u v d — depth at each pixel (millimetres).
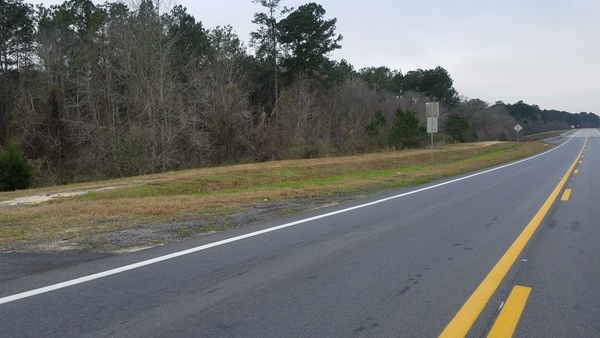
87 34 40656
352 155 38719
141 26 34844
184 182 19000
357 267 6699
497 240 8461
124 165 32688
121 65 37219
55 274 6309
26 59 45594
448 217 10898
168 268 6609
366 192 15922
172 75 39656
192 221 10234
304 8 50219
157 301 5312
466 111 104312
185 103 41000
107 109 37156
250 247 7867
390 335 4418
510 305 5188
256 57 51969
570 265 6832
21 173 23891
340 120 55500
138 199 13750
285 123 43344
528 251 7660
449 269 6605
